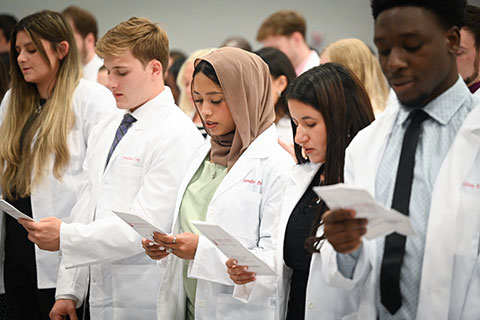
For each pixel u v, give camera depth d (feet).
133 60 7.86
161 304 7.12
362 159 5.27
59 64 9.21
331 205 4.47
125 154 7.93
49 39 9.04
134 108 8.23
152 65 8.03
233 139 7.05
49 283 8.84
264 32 15.47
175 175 7.62
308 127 6.05
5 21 15.56
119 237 7.48
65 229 7.55
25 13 22.50
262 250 6.49
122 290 7.75
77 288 8.17
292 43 15.28
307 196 6.24
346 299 5.77
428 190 4.86
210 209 6.81
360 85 6.17
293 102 6.06
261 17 22.90
